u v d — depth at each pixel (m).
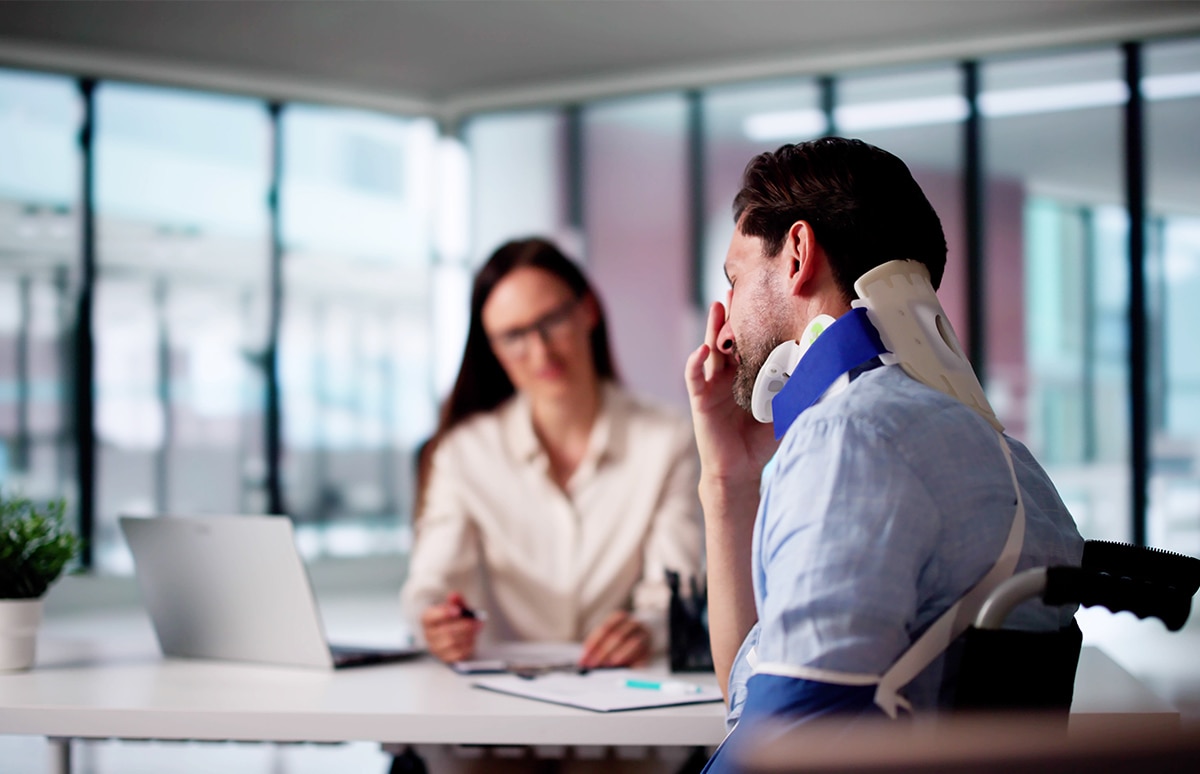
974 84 5.89
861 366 1.07
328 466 6.88
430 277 6.81
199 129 6.43
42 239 5.93
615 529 2.29
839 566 0.91
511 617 2.31
